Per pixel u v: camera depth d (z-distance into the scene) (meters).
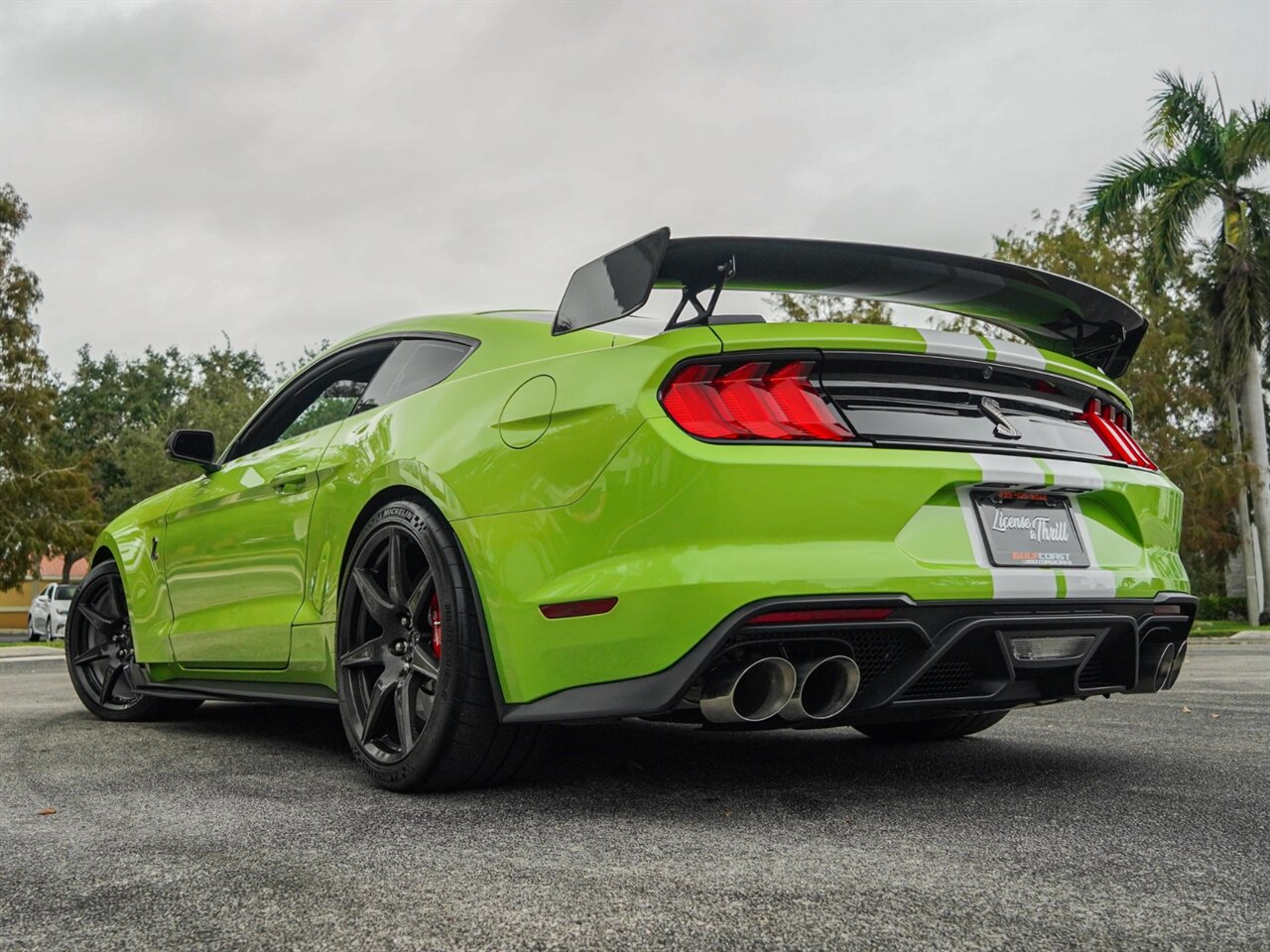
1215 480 21.83
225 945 1.46
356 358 3.28
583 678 2.23
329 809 2.36
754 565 2.10
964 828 2.12
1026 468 2.40
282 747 3.38
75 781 2.76
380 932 1.50
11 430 31.30
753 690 2.22
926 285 2.64
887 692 2.25
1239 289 19.64
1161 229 19.25
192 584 3.72
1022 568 2.36
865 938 1.47
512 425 2.43
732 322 2.57
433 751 2.44
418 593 2.56
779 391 2.24
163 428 42.56
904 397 2.37
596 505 2.23
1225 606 28.95
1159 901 1.63
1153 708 4.32
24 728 3.99
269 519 3.29
